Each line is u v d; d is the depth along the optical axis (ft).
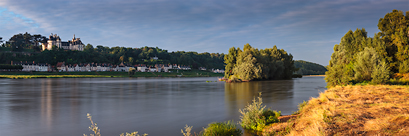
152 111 93.66
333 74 170.40
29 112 91.91
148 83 323.98
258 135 52.49
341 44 245.24
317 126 43.50
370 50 160.97
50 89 211.20
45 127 68.13
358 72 159.43
